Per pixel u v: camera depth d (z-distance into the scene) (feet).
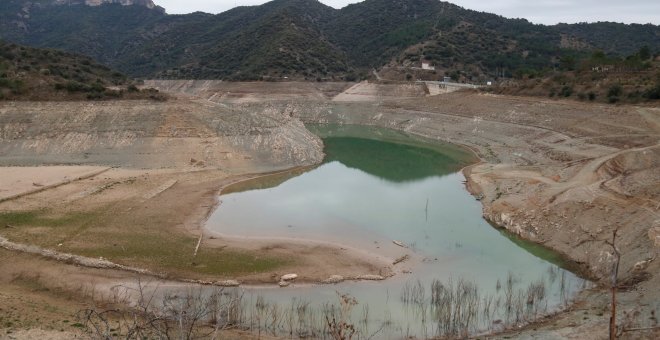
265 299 116.57
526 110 345.92
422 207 189.67
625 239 130.93
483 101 394.73
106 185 201.77
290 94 519.19
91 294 115.03
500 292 119.55
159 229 158.40
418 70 562.66
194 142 263.29
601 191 160.56
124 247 142.20
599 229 141.38
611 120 283.18
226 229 162.71
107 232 152.46
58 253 133.18
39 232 148.56
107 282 121.70
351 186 221.25
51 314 96.53
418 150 319.27
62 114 271.08
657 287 107.86
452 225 169.58
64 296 113.70
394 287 123.44
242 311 107.45
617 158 198.80
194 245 146.51
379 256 142.20
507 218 167.73
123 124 270.67
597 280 124.77
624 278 118.11
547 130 304.50
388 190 214.90
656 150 200.23
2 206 167.94
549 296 117.19
